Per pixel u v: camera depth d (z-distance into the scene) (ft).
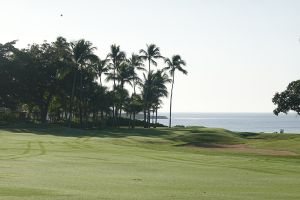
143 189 56.70
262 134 275.80
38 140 176.76
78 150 131.03
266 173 81.92
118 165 89.51
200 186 61.93
